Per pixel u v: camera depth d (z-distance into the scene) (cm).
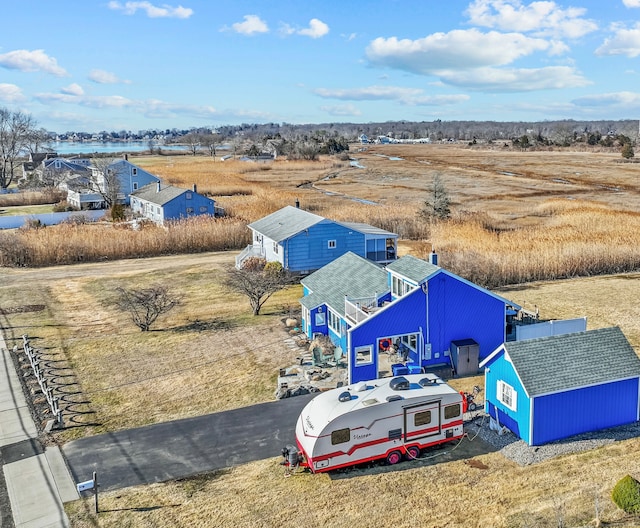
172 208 5900
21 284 4025
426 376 1873
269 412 2083
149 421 2036
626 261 4212
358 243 4209
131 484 1650
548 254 4088
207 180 9844
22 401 2203
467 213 6159
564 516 1414
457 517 1438
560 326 2630
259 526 1432
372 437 1672
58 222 6494
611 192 8331
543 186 9119
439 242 4688
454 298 2398
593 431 1870
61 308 3441
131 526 1451
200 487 1623
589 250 4175
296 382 2328
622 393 1891
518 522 1403
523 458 1714
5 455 1823
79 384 2362
